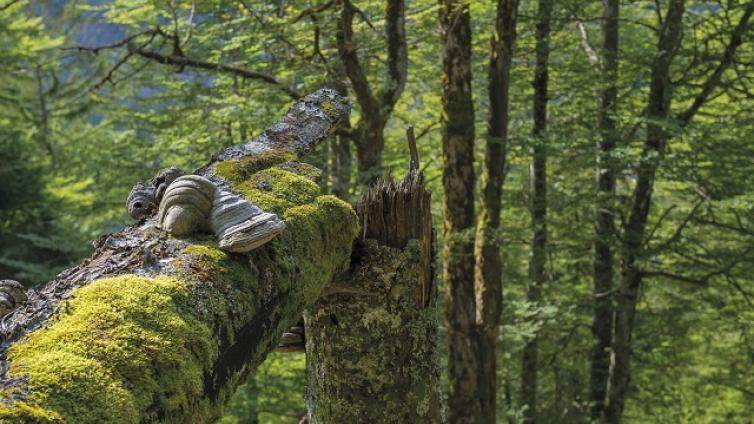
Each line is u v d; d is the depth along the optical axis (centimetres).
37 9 2214
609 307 1177
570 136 992
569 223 1184
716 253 1074
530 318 1172
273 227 290
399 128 1444
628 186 1352
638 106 1129
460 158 905
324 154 1052
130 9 1146
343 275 389
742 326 1126
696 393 1441
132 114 1273
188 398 240
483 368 918
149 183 348
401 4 921
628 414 1564
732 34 964
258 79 991
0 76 1789
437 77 1238
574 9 1045
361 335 395
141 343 234
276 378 1205
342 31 888
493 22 1136
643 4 1241
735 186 958
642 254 1050
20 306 255
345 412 400
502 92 917
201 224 302
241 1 902
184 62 964
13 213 1438
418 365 402
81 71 2206
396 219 393
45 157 1644
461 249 910
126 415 213
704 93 1004
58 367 213
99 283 255
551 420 1327
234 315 274
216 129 1091
